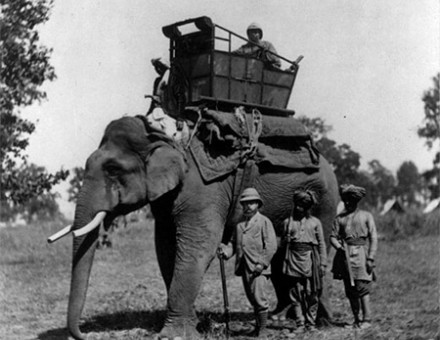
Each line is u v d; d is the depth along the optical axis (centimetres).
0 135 1404
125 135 849
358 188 887
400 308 1086
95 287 1467
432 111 3328
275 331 887
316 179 1023
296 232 880
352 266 880
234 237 873
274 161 956
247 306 1166
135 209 855
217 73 929
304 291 880
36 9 1369
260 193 961
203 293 1317
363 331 869
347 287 890
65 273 1712
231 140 907
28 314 1080
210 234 884
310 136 1016
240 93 961
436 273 1495
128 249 2369
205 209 889
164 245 948
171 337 843
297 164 988
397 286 1351
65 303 1212
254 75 978
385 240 2291
